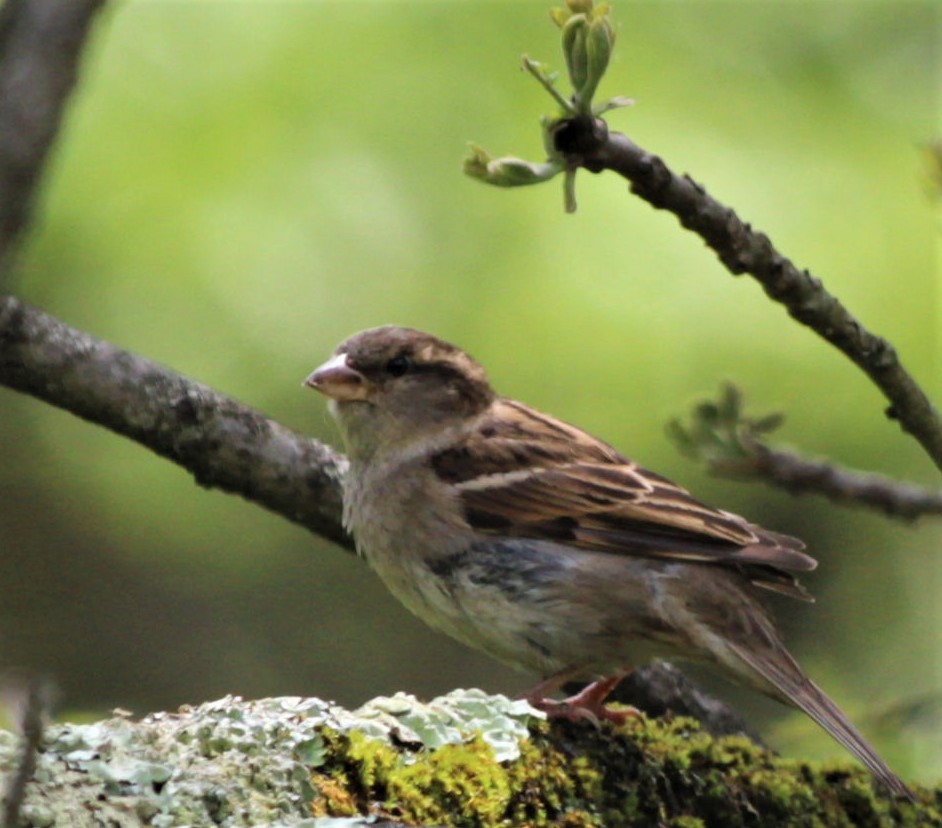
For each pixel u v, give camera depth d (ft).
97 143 35.70
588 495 27.02
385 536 27.91
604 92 37.17
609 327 36.40
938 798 24.26
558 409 36.35
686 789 22.02
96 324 35.29
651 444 36.63
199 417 26.94
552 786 20.30
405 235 36.40
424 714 19.93
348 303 35.94
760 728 42.98
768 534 26.68
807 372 37.24
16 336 25.64
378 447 28.40
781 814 22.47
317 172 36.35
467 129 37.01
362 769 18.42
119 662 41.86
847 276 36.70
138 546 41.75
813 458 27.68
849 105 38.32
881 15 39.06
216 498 41.65
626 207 37.06
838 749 26.89
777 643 26.02
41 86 8.37
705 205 20.39
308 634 43.01
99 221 35.47
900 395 22.74
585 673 26.91
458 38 37.70
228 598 42.65
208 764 17.44
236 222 35.81
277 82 36.70
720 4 38.75
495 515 27.27
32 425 41.60
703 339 36.68
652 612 26.16
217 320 35.58
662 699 28.76
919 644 42.52
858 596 43.16
